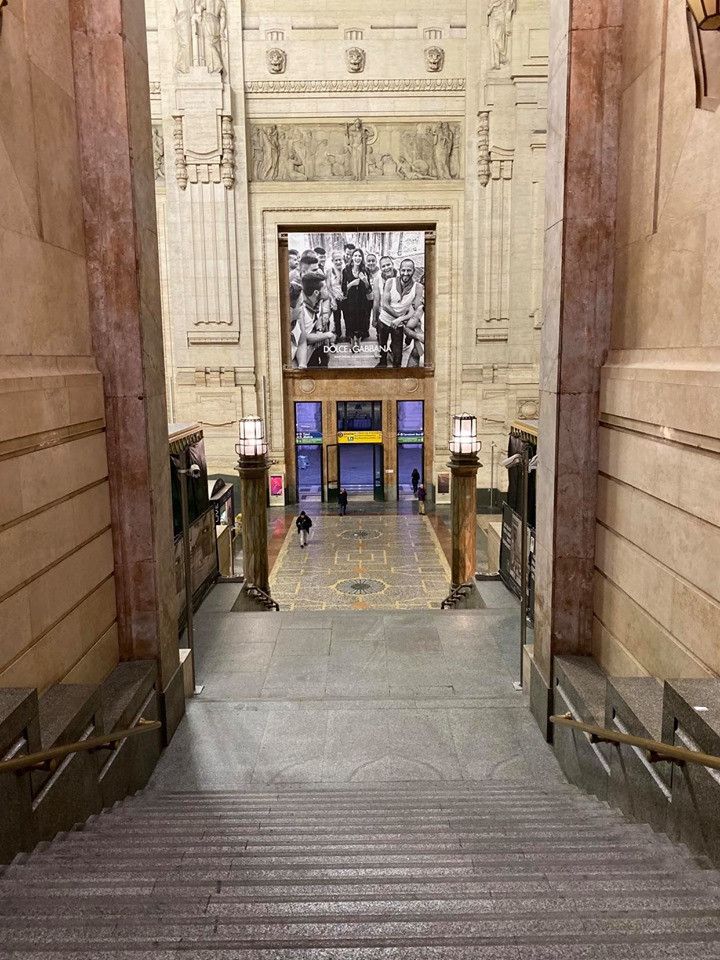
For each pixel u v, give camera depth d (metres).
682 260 4.37
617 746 4.34
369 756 5.92
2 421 3.90
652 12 4.83
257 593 11.66
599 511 5.82
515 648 8.38
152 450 5.78
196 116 21.14
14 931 2.27
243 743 6.13
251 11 21.20
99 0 5.21
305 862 3.00
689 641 4.21
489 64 20.98
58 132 4.95
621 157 5.43
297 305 23.61
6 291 4.12
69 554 4.91
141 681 5.50
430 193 22.38
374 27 21.36
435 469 24.33
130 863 3.03
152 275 5.88
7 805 3.13
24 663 4.18
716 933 2.14
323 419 24.97
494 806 4.45
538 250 21.88
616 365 5.41
